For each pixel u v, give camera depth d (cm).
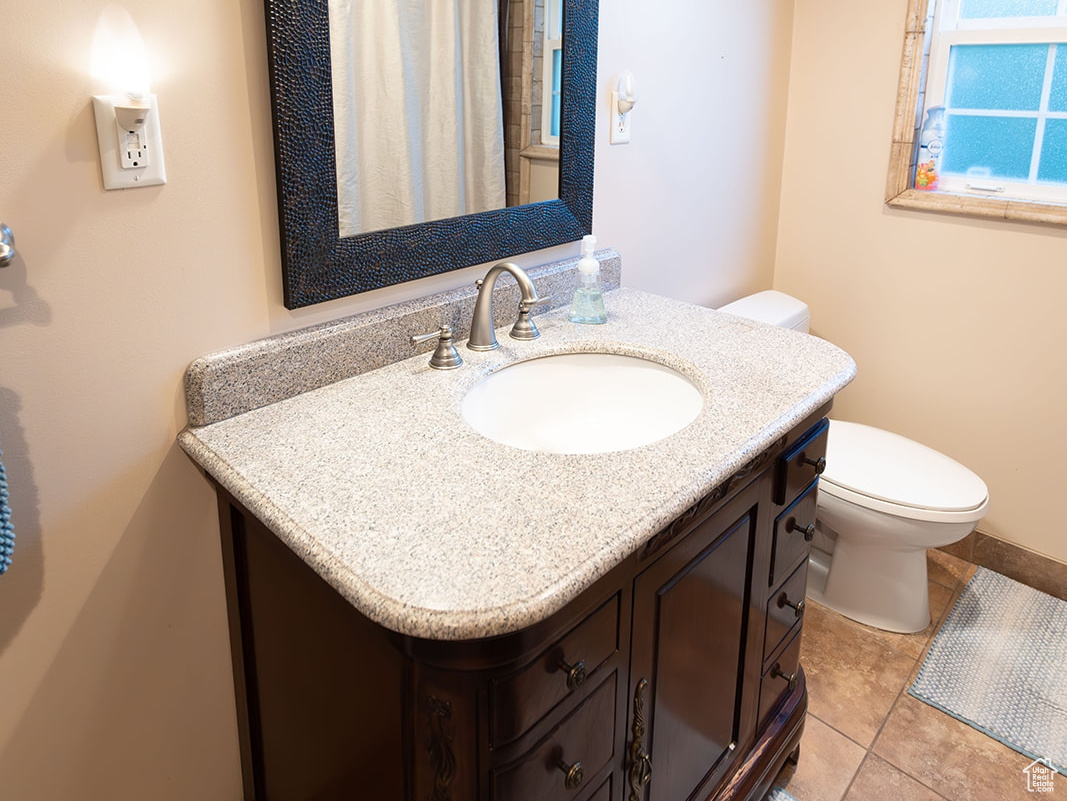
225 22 112
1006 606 225
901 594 212
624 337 155
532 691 97
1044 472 225
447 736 95
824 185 240
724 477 112
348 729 112
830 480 201
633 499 103
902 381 243
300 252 125
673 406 147
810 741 184
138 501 121
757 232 243
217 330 122
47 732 121
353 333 135
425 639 90
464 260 150
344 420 122
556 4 153
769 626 153
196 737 139
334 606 105
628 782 124
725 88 211
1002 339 222
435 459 112
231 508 123
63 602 117
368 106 129
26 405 107
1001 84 214
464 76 142
